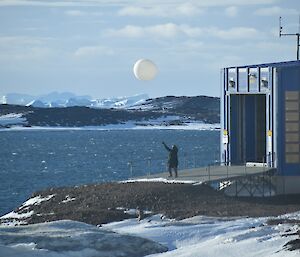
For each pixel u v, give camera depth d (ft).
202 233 194.39
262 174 291.58
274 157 307.37
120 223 214.90
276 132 307.58
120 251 177.47
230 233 192.54
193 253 167.94
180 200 243.81
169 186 260.62
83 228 199.41
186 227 201.98
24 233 190.49
